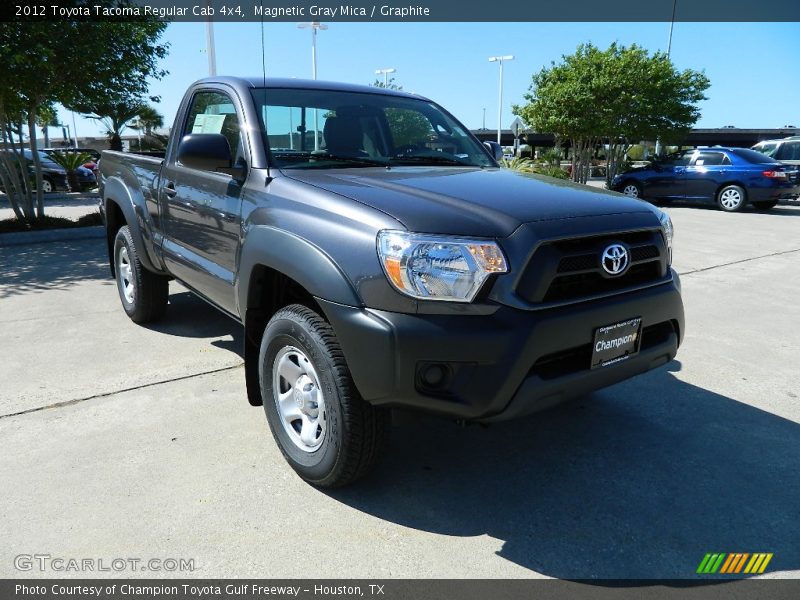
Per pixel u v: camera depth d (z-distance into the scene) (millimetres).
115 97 10133
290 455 2801
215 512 2555
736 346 4773
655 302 2682
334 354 2467
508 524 2520
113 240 5320
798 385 4016
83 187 19812
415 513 2586
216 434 3205
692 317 5535
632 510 2623
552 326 2295
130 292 4992
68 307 5574
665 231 2814
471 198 2543
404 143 3758
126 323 5086
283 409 2828
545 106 19594
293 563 2270
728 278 7137
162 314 4961
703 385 3998
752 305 5961
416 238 2256
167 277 4816
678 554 2346
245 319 3018
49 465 2883
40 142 42156
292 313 2645
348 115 3619
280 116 3346
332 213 2525
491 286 2258
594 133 19141
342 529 2469
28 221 10000
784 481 2859
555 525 2514
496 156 4441
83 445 3070
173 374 3986
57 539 2369
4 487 2699
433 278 2230
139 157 4594
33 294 6055
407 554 2330
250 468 2893
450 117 4285
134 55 9672
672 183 15742
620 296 2562
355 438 2486
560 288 2408
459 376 2262
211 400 3605
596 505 2654
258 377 3080
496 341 2219
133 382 3850
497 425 3400
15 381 3844
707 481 2852
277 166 3092
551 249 2334
